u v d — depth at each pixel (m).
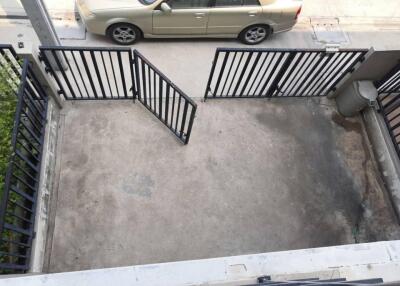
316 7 7.06
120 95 5.20
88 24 5.57
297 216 4.61
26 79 3.70
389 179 4.85
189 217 4.39
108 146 4.66
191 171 4.66
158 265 2.23
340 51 4.36
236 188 4.65
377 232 4.66
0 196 3.42
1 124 3.68
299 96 5.39
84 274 2.20
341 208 4.74
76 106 4.88
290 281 2.09
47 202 4.12
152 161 4.64
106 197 4.36
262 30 6.15
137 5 5.41
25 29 5.84
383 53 4.34
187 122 4.99
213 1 5.52
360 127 5.30
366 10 7.14
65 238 4.09
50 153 4.33
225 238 4.35
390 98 5.12
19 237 3.54
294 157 4.98
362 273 2.26
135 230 4.24
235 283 2.19
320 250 2.33
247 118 5.16
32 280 2.19
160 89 4.14
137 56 3.99
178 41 6.15
